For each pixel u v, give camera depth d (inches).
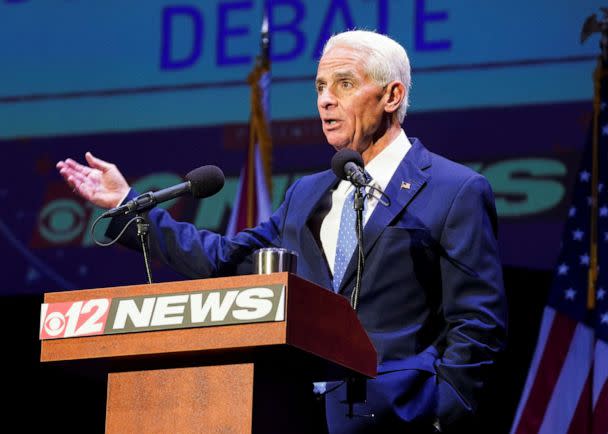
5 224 676.1
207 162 659.4
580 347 573.9
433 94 629.3
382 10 647.1
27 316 663.8
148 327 245.3
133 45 687.7
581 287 582.6
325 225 343.9
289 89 652.1
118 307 250.8
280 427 255.0
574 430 565.6
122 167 673.6
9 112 693.9
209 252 356.8
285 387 259.4
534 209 600.1
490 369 319.6
